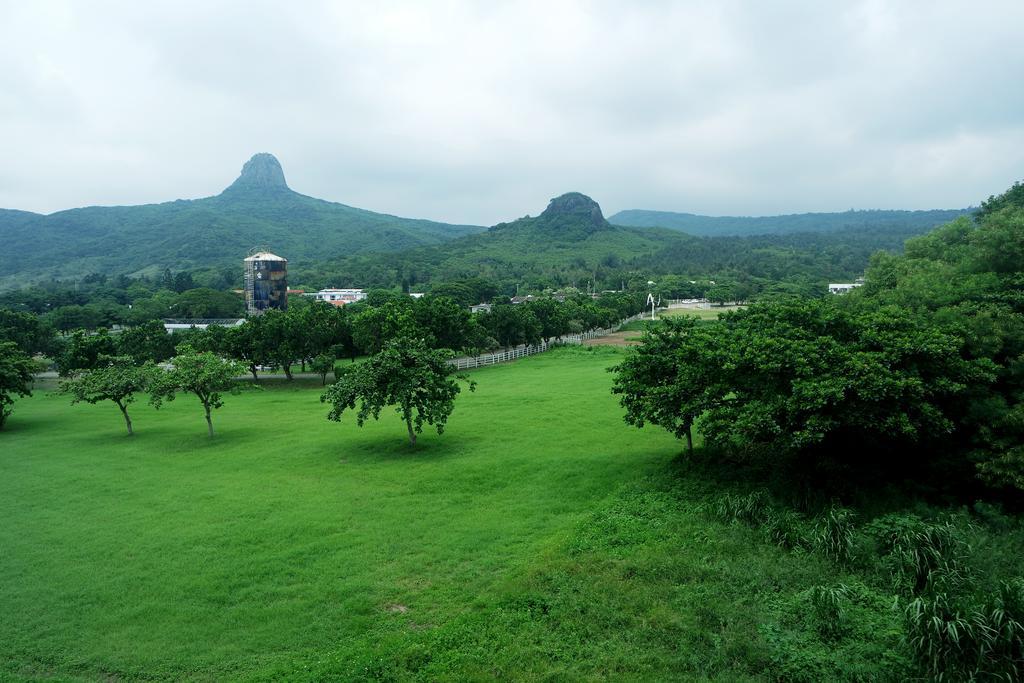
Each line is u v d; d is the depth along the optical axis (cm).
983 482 1808
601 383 4809
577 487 2283
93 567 1722
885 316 1969
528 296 16750
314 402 4738
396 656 1199
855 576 1412
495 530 1903
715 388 2048
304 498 2289
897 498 1838
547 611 1355
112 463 2950
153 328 6812
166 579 1636
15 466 2914
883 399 1723
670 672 1115
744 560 1517
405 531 1923
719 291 15462
